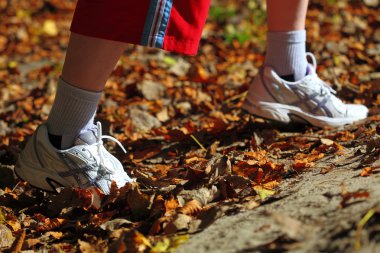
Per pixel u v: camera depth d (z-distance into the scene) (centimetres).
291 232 154
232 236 166
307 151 248
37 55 532
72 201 215
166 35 203
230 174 218
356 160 217
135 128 325
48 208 218
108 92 398
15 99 410
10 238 201
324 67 402
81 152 217
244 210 187
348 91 340
